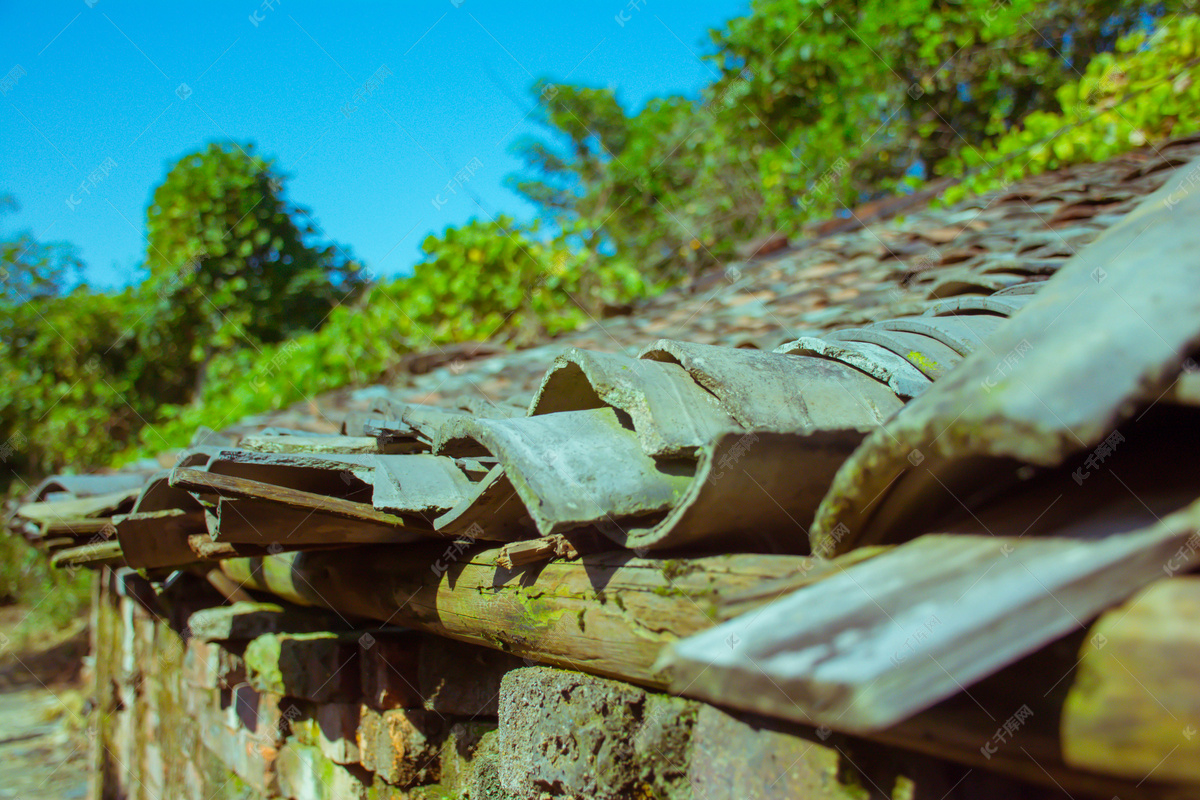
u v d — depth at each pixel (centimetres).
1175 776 64
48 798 686
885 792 98
